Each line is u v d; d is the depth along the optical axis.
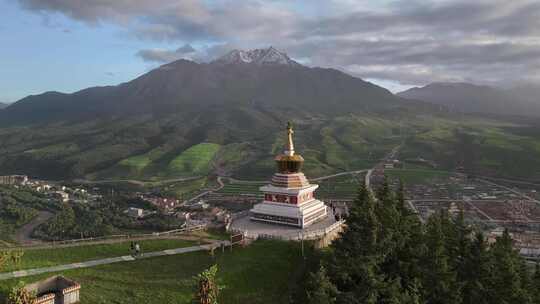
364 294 44.62
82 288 45.94
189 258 57.00
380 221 51.38
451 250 57.19
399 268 50.72
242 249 59.53
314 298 41.47
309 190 74.50
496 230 171.75
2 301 40.97
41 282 44.38
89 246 60.59
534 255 134.88
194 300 41.25
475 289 51.94
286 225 70.56
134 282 49.16
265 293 49.50
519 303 52.31
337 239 50.75
